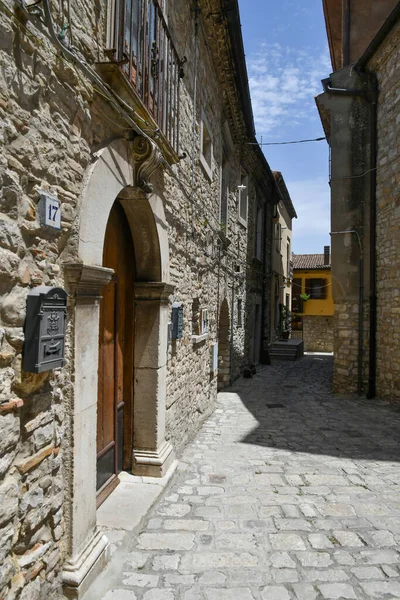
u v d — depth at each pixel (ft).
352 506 12.19
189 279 18.28
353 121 31.96
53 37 6.45
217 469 15.31
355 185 31.83
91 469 8.52
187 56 17.11
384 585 8.52
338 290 32.19
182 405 17.19
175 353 15.72
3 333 5.94
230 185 30.71
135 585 8.38
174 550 9.71
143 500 11.56
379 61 29.63
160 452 13.37
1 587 5.81
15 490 6.17
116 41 9.34
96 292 8.53
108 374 11.89
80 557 7.91
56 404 7.39
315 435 20.58
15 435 6.18
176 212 15.78
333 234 32.32
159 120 12.27
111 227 11.94
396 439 19.89
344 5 34.12
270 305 55.62
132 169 10.72
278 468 15.51
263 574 8.83
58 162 7.27
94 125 8.75
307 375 42.55
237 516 11.46
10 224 6.01
